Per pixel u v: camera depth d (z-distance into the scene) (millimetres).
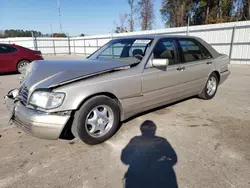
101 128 2637
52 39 26250
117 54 3574
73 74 2441
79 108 2391
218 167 2092
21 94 2564
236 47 11781
